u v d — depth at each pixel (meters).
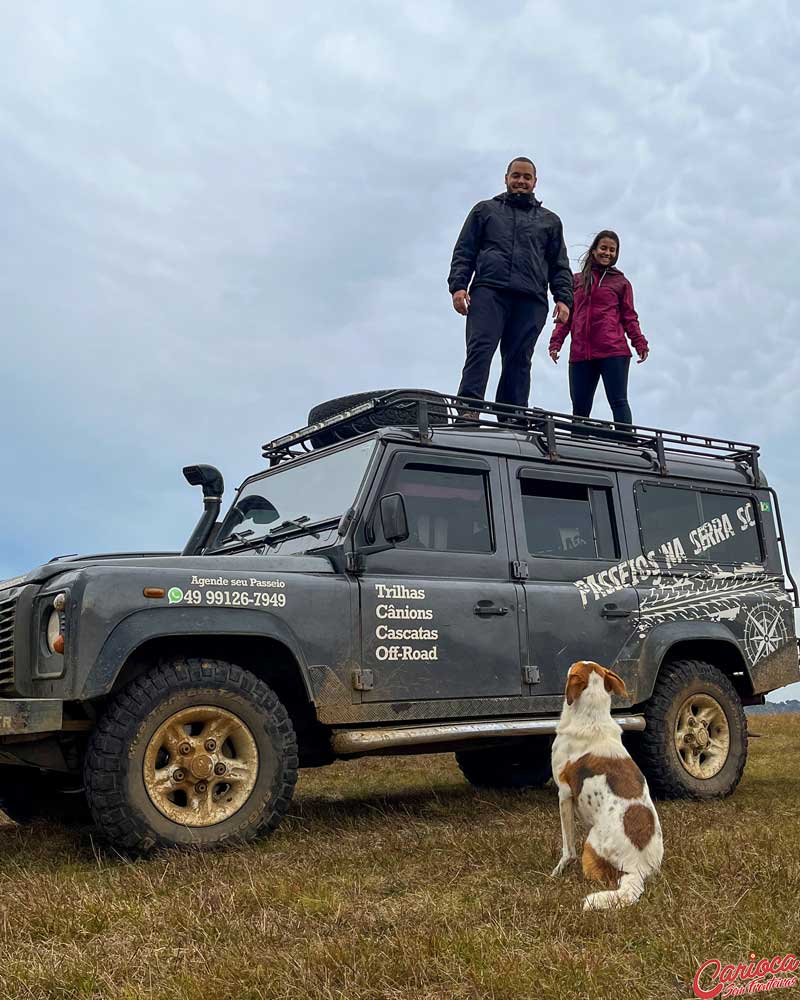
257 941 3.32
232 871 4.33
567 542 6.68
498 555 6.28
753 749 9.92
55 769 5.18
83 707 4.92
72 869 4.62
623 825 4.02
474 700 5.96
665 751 6.67
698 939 3.18
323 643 5.44
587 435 7.34
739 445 7.94
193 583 5.10
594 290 9.01
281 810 5.07
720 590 7.36
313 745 5.76
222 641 5.26
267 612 5.28
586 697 4.44
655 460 7.41
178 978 2.98
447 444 6.27
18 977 3.04
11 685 5.07
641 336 9.04
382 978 2.93
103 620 4.82
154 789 4.78
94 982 3.02
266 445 7.10
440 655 5.85
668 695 6.79
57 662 4.84
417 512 6.02
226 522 6.92
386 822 5.71
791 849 4.39
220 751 5.00
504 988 2.82
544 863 4.44
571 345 9.19
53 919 3.62
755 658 7.41
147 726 4.78
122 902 3.82
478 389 7.96
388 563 5.82
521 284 8.05
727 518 7.67
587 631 6.52
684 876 3.97
